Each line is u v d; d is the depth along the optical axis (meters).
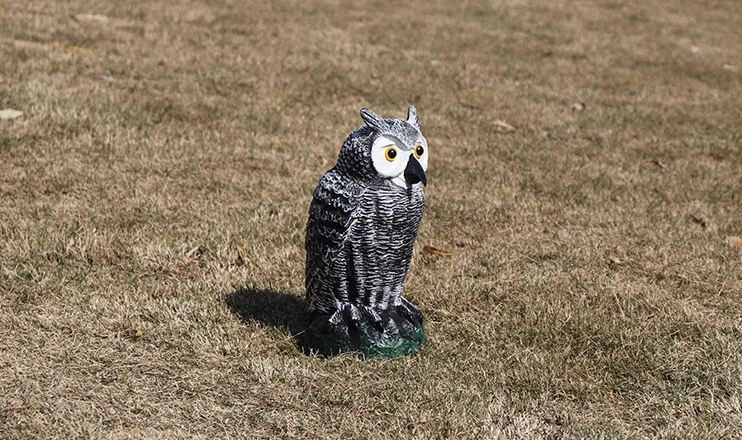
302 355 7.56
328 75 17.59
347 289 7.38
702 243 10.77
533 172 13.27
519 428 6.65
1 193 10.66
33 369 7.01
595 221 11.41
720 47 24.53
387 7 25.25
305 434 6.47
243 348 7.63
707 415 6.98
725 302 9.18
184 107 14.57
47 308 8.03
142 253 9.30
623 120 16.67
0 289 8.35
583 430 6.66
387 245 7.12
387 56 19.73
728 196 12.84
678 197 12.65
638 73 20.73
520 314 8.59
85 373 7.04
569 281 9.37
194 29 20.23
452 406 6.82
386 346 7.40
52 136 12.63
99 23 19.58
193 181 11.63
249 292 8.73
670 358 7.80
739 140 15.86
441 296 8.87
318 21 22.55
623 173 13.55
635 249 10.49
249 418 6.61
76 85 14.90
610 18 27.08
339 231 6.99
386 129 6.82
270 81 16.75
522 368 7.51
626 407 7.11
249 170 12.29
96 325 7.79
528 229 11.04
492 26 24.20
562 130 15.73
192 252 9.52
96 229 9.82
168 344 7.60
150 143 12.79
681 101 18.48
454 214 11.31
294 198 11.33
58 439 6.15
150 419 6.50
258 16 22.31
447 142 14.48
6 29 17.92
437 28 23.22
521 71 19.81
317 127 14.46
